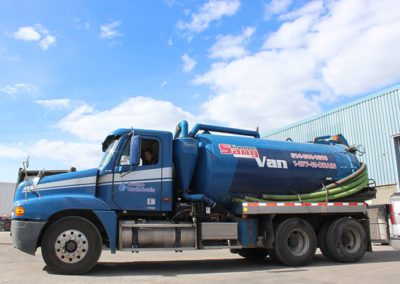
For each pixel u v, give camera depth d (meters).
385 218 11.94
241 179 8.23
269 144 9.01
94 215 7.12
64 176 7.07
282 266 8.02
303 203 8.38
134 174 7.34
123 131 7.54
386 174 19.91
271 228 7.97
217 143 8.30
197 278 6.20
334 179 9.31
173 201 7.90
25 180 7.19
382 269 7.32
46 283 5.54
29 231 6.54
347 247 8.80
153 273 6.81
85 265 6.48
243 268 7.67
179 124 8.57
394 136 19.69
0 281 5.69
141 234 7.10
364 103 21.72
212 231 7.53
